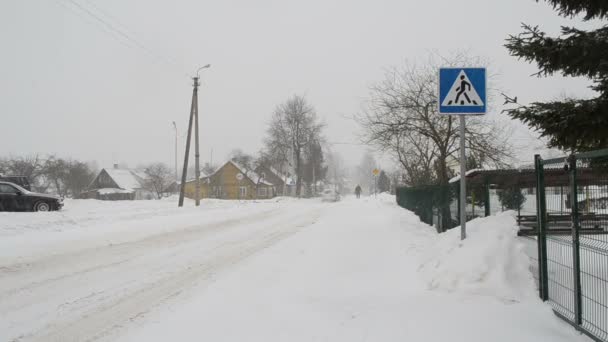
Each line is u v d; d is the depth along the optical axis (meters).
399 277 6.82
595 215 4.26
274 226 15.95
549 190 5.29
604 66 6.16
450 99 6.64
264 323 4.93
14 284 6.71
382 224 14.53
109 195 64.31
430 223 14.62
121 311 5.46
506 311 4.75
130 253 9.66
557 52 6.41
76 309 5.54
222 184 66.00
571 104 6.32
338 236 12.16
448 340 4.11
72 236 11.76
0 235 11.73
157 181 64.06
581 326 4.30
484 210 10.40
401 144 19.06
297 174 60.69
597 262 4.19
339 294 6.04
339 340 4.31
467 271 5.69
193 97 28.94
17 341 4.48
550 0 6.73
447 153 15.67
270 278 7.19
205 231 14.15
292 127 59.38
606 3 6.54
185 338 4.53
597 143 6.64
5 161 51.62
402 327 4.50
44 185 58.84
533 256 6.43
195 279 7.20
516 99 6.77
